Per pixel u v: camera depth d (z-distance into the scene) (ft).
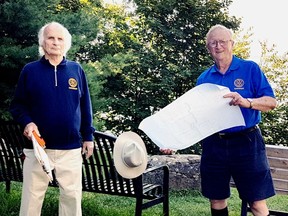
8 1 24.18
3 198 15.42
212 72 10.93
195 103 10.37
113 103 57.21
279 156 14.53
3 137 14.29
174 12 64.54
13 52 23.35
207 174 11.05
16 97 10.88
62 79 10.64
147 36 64.69
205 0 65.16
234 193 23.13
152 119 10.59
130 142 12.12
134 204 18.39
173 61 63.98
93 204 16.05
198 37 64.75
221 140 10.74
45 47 10.55
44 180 10.87
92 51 49.01
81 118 11.41
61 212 11.02
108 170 13.85
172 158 23.12
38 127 10.59
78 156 11.04
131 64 57.26
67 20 27.55
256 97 10.61
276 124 62.59
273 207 20.47
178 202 20.04
